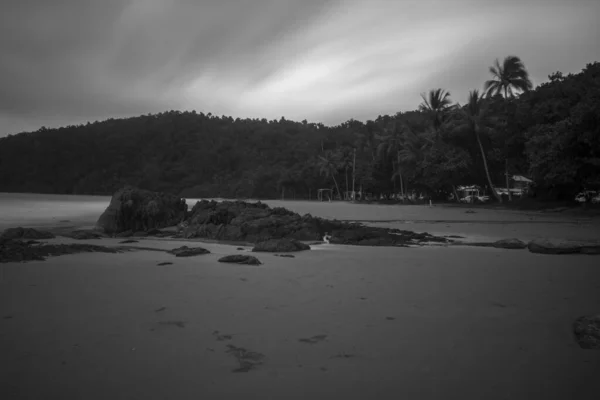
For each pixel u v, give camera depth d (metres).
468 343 3.52
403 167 71.19
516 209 40.00
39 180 161.00
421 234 14.59
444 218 26.66
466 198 73.25
